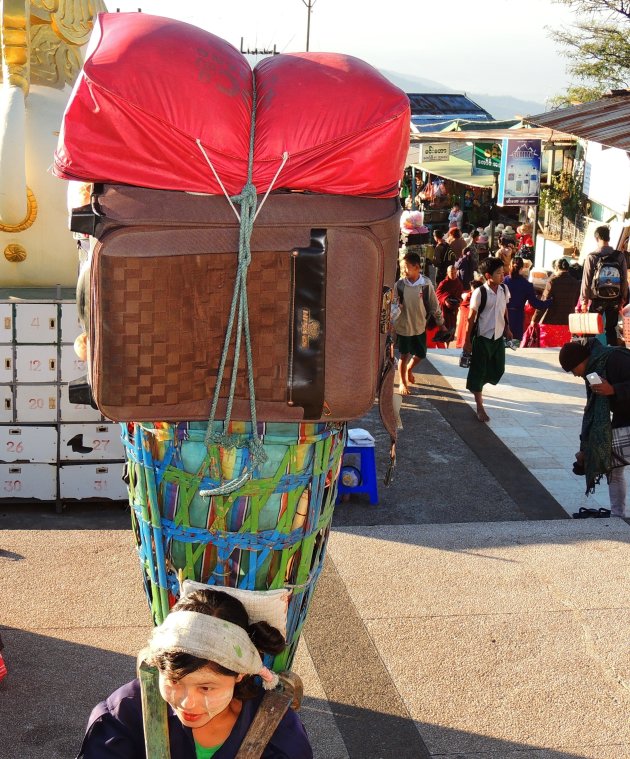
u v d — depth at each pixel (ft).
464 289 55.62
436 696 12.98
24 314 26.22
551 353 41.47
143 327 7.91
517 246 77.51
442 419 33.42
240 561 8.89
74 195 9.06
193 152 7.83
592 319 30.07
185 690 6.92
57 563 16.30
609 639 14.37
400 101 8.24
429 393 35.91
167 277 7.88
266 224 7.97
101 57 7.79
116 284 7.80
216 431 8.38
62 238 27.68
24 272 27.81
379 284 8.32
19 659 13.55
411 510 26.76
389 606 15.15
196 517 8.74
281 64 8.46
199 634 6.85
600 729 12.39
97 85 7.64
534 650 14.06
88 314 8.48
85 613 14.84
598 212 76.18
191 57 7.93
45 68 27.50
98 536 17.35
